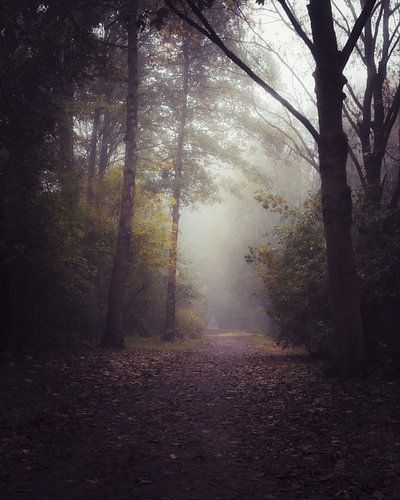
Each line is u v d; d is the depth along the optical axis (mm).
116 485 4605
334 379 10469
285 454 5629
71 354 13883
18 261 13602
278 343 17062
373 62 14273
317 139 10695
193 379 11914
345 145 10609
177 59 23812
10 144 12664
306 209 16281
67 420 6973
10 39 13156
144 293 25500
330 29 10445
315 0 10453
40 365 11453
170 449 5875
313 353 15633
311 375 11469
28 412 7086
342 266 10570
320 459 5340
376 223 12828
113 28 20938
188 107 24984
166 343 24516
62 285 14836
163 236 21125
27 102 13531
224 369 14055
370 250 12812
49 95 14742
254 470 5133
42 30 13938
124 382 10656
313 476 4848
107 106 19609
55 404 7879
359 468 4957
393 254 11664
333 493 4375
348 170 23516
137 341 22812
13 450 5438
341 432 6426
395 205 13438
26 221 13188
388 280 11672
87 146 23109
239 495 4414
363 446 5719
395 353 11438
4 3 12789
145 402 8734
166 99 24188
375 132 14242
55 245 14039
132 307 25875
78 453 5551
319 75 10648
